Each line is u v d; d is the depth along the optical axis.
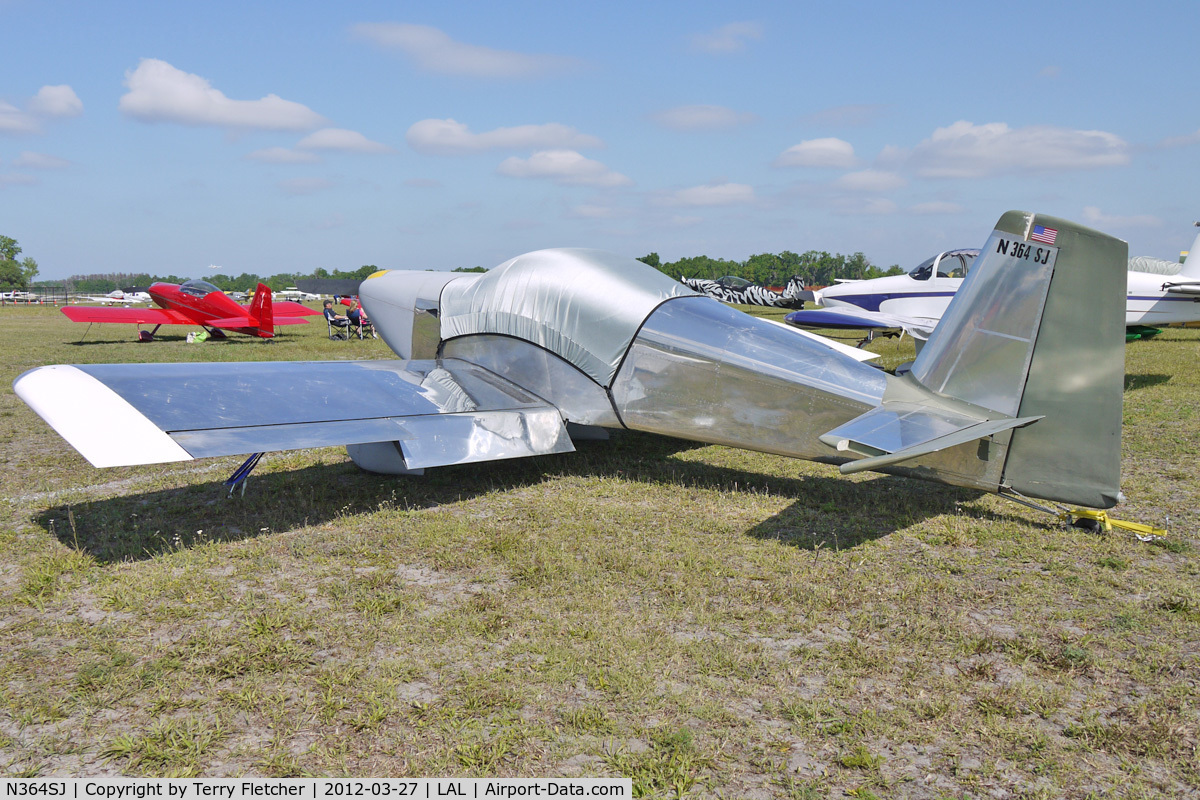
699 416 6.29
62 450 7.97
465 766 2.70
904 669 3.36
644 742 2.84
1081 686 3.22
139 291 106.44
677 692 3.16
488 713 3.01
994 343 4.97
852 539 5.06
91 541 5.03
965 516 5.48
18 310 54.84
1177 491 6.26
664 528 5.30
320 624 3.79
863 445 4.27
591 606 3.97
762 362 5.96
